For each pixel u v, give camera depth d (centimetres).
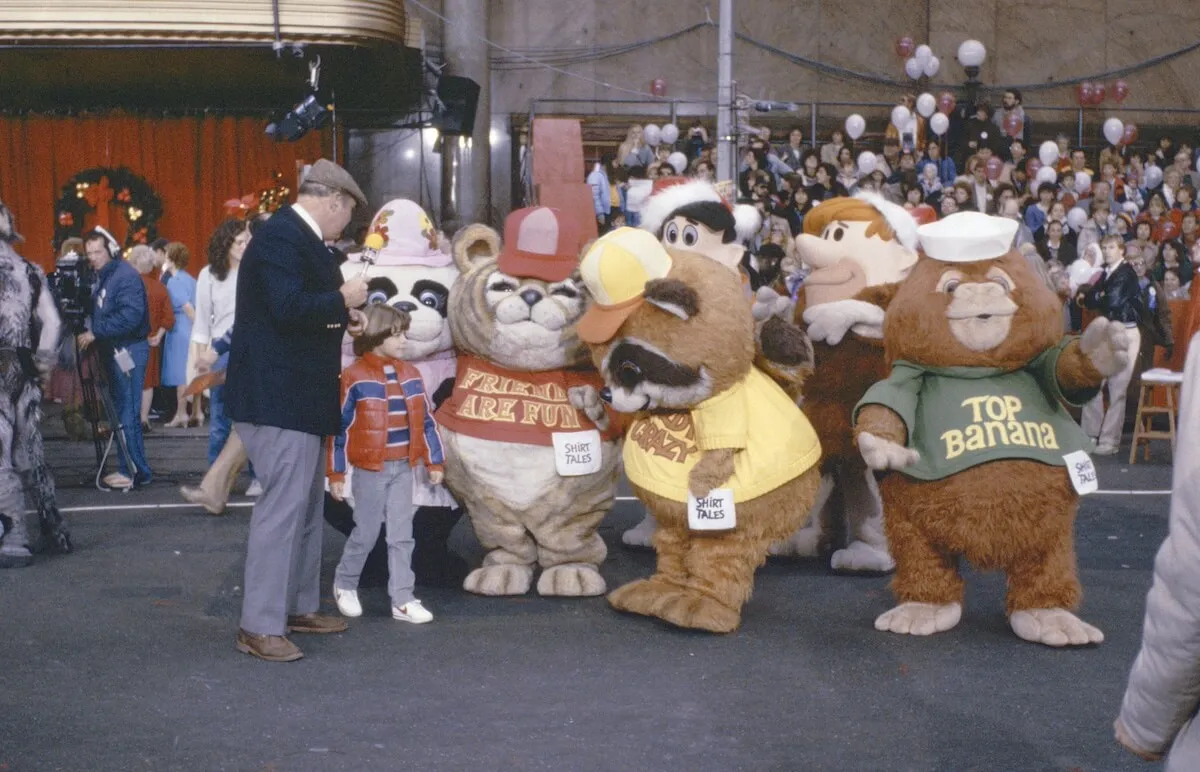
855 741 489
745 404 638
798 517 646
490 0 2141
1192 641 215
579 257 691
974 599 705
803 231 763
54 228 1866
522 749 480
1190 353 224
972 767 464
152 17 1527
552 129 813
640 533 832
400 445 650
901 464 600
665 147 1881
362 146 1966
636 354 626
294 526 593
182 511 969
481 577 712
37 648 609
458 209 1991
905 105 1970
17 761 466
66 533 820
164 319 1384
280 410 580
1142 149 2242
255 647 591
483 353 693
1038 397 623
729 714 519
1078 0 2250
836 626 650
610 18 2158
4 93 1847
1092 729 502
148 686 552
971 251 621
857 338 730
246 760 468
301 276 584
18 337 782
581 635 631
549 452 693
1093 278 1347
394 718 513
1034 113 2233
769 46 2191
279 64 1672
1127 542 858
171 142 1877
